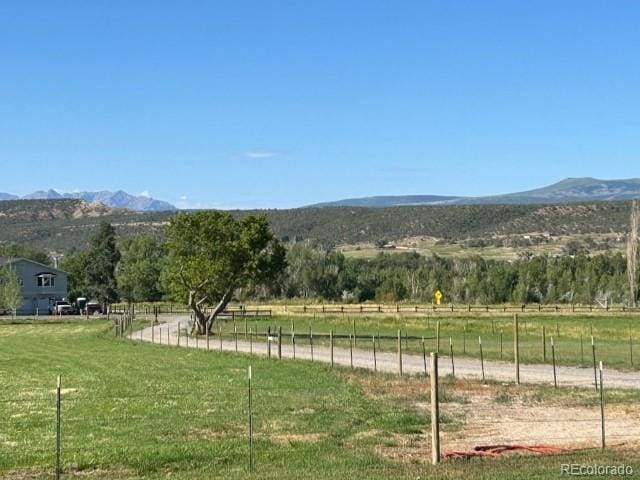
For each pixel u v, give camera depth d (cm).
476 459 1920
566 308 9681
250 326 7806
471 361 4353
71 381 3619
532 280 12850
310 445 2117
